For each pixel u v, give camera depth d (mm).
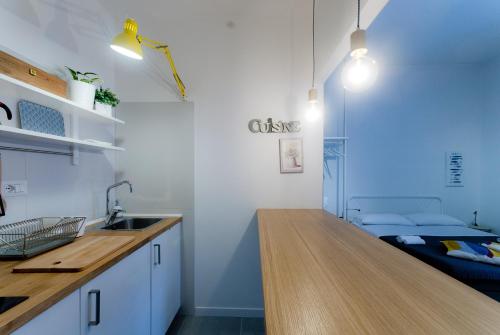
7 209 1239
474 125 3299
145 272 1447
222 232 2178
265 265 850
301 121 2188
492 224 3154
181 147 2188
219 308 2146
